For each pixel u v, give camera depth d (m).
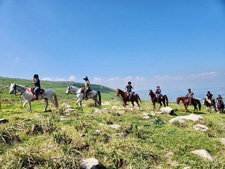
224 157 6.51
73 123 9.32
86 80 16.25
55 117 11.05
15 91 12.91
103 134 7.82
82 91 16.08
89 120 10.75
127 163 5.74
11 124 8.10
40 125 7.87
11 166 4.37
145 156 6.17
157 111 17.56
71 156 5.05
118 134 8.30
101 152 6.13
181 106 26.50
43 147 5.95
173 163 6.02
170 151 7.00
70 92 16.59
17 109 14.87
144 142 7.62
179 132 9.59
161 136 8.72
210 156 6.57
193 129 10.52
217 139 8.71
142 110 18.05
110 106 19.55
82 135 7.49
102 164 5.48
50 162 4.78
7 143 6.25
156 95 19.94
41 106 17.59
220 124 12.36
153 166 5.75
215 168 5.49
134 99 18.14
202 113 20.67
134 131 8.80
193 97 20.31
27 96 13.12
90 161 5.17
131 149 6.52
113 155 6.01
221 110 23.77
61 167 4.62
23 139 6.80
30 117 10.98
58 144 6.13
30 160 4.71
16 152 4.98
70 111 13.53
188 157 6.41
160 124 11.53
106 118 10.93
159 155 6.50
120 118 12.46
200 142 8.13
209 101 22.56
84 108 16.98
